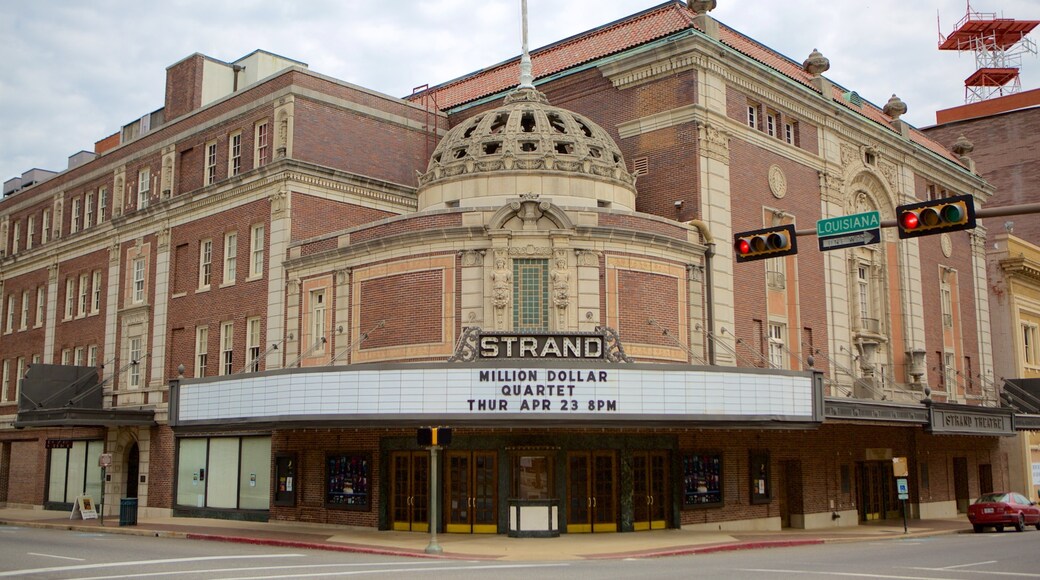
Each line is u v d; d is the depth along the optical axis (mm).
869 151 48281
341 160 42094
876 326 46719
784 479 39188
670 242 34250
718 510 34938
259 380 32156
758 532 34781
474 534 30516
